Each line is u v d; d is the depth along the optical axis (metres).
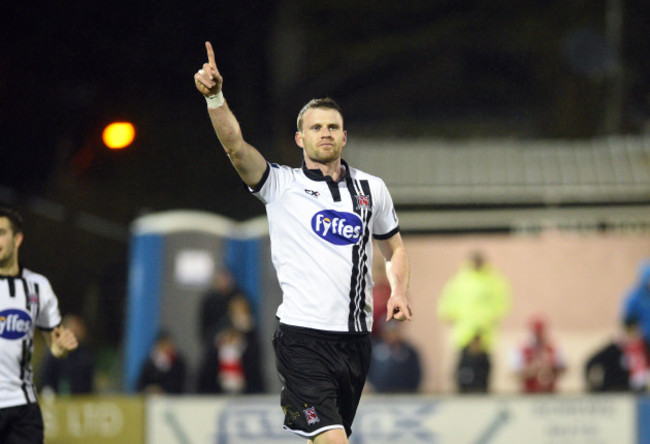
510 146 51.00
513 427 28.58
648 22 64.44
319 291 13.99
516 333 43.97
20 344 17.59
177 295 40.28
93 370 33.34
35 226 45.19
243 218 51.56
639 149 50.25
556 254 44.56
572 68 65.88
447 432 28.62
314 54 78.31
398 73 83.88
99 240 47.19
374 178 14.58
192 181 51.59
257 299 40.53
